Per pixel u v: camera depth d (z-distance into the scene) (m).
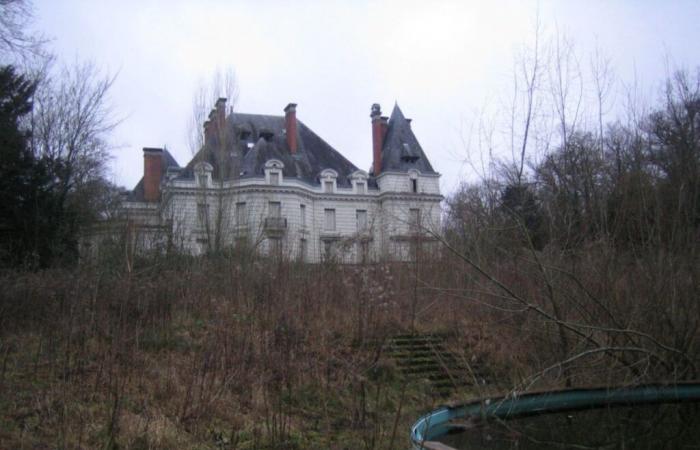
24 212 17.78
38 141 22.38
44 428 6.83
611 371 7.83
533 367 9.80
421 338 11.92
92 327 10.03
